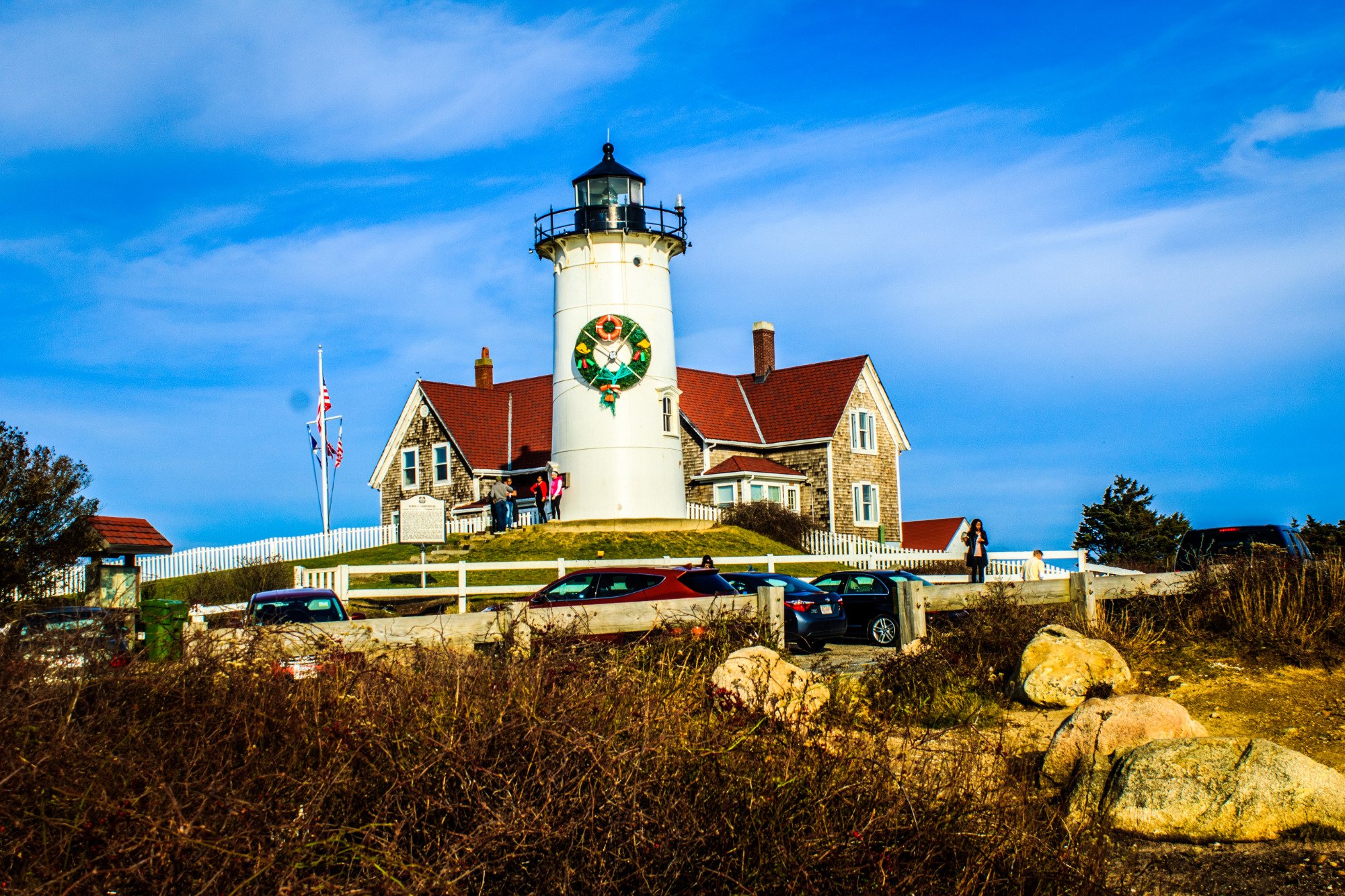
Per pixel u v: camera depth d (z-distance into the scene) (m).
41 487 21.53
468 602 23.53
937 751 7.75
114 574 18.19
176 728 6.01
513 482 45.28
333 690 6.70
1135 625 14.48
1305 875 6.90
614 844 5.53
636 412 37.56
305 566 34.50
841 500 45.81
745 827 5.74
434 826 5.57
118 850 4.79
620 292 37.88
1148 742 8.23
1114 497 58.31
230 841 4.95
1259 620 13.35
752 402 49.00
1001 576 26.66
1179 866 7.11
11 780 5.16
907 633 14.74
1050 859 6.20
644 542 34.22
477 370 50.44
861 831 5.86
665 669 9.05
